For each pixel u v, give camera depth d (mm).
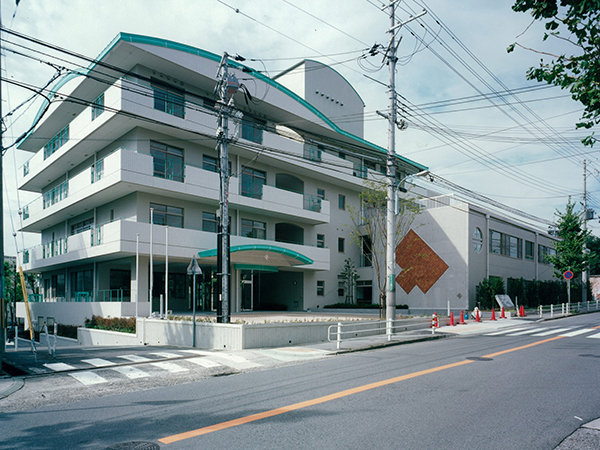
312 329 16328
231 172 27922
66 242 27906
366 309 30516
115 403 7684
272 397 7656
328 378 9234
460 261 29750
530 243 38156
